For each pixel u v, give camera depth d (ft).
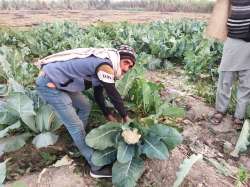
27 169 6.09
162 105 6.98
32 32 14.90
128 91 7.77
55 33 14.46
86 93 7.13
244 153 7.15
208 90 9.64
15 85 7.22
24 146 6.64
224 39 7.25
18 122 6.30
